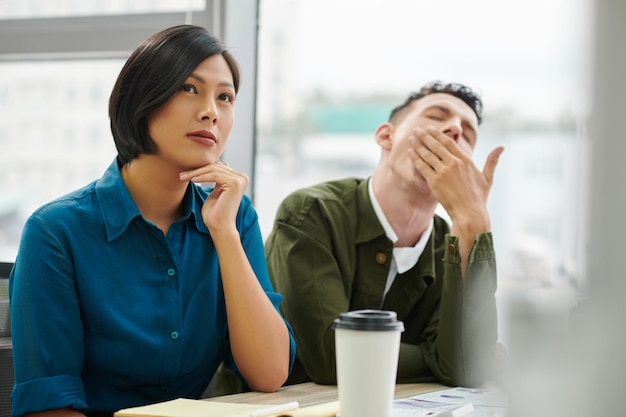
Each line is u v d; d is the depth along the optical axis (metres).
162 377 1.26
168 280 1.27
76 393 1.14
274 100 2.34
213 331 1.33
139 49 1.24
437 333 1.50
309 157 3.10
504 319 0.46
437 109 1.66
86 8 2.17
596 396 0.40
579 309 0.40
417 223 1.67
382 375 0.81
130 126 1.24
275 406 0.92
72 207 1.24
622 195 0.36
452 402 1.07
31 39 2.19
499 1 2.31
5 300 1.43
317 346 1.49
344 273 1.64
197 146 1.27
